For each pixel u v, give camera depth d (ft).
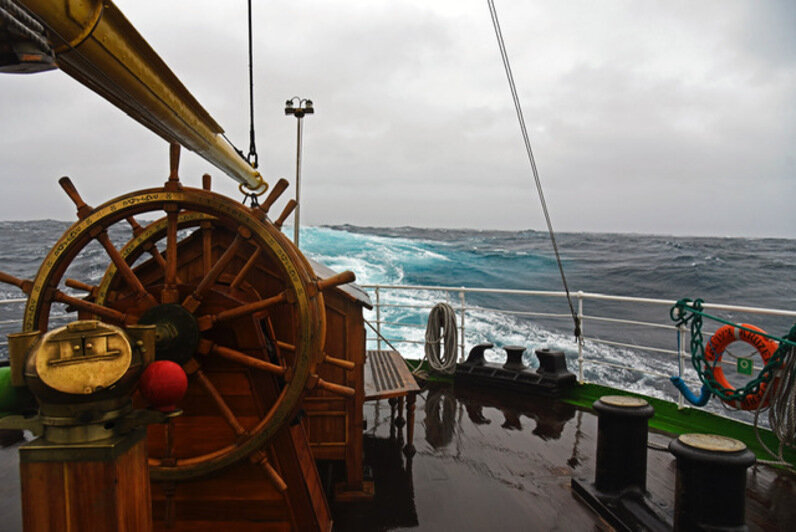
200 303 6.62
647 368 29.63
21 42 3.68
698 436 7.63
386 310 44.88
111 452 4.08
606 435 9.16
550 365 16.11
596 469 9.46
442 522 8.77
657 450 12.08
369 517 8.93
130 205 6.51
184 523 7.28
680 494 7.38
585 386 15.76
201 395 7.05
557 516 8.94
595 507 9.13
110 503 4.10
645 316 51.37
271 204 7.07
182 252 8.21
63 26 4.18
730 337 11.66
